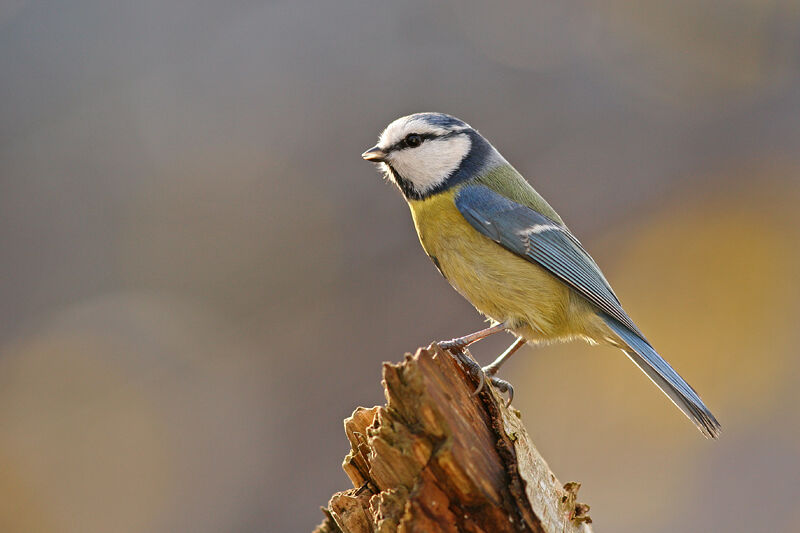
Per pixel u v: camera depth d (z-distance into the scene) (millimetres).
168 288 12586
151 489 11531
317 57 13117
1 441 11719
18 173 12828
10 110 12930
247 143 12867
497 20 13164
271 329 12219
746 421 11461
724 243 12641
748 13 13422
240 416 11789
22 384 12164
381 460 4750
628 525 10797
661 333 12289
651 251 12680
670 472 11148
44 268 12648
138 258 12727
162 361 12227
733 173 13016
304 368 11945
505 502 4785
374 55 13062
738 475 10984
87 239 12766
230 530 11227
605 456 11391
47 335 12453
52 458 11703
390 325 11828
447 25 13180
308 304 12203
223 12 13359
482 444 4852
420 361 4801
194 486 11539
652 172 13000
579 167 12914
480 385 5004
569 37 13320
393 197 12438
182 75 13164
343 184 12617
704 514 10703
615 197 12883
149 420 11930
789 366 11805
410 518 4660
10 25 13078
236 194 12773
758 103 13367
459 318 11789
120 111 13094
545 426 11625
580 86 13195
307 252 12445
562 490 5309
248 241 12586
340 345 11938
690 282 12484
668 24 13297
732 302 12336
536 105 13055
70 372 12195
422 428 4707
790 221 12703
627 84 13219
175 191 12836
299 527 11109
